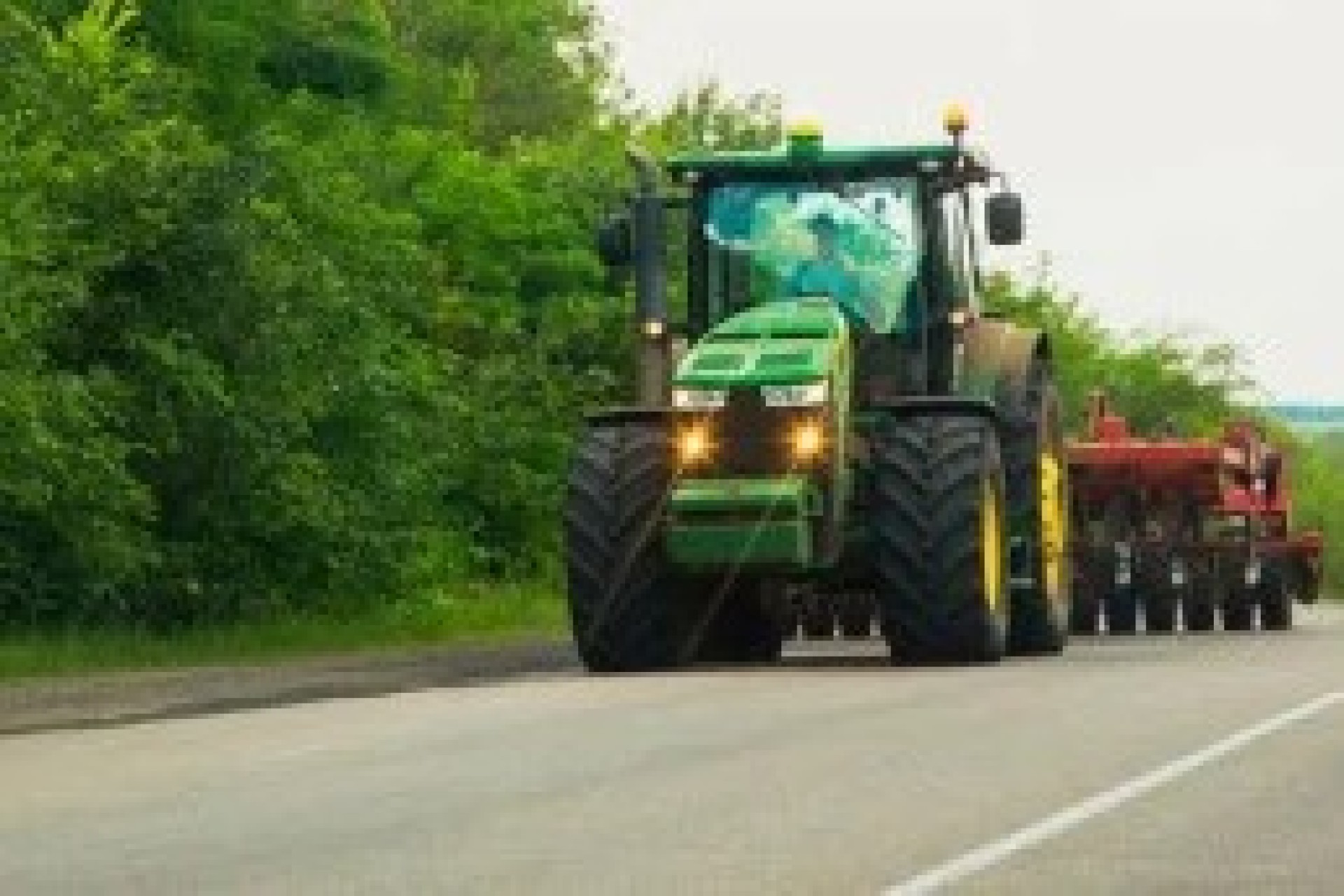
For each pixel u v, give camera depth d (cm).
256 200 6406
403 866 2022
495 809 2398
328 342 6488
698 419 4588
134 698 3994
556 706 3694
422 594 6762
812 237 4959
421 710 3675
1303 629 7362
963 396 4938
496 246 9138
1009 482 5066
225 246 6144
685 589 4756
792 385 4566
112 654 5122
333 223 7319
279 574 6394
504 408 8400
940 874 1919
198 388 6009
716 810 2352
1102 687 3875
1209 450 7262
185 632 5838
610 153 10362
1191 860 1988
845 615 6334
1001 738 2998
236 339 6188
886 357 4931
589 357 9025
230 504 6169
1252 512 7412
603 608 4709
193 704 3834
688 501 4553
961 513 4662
